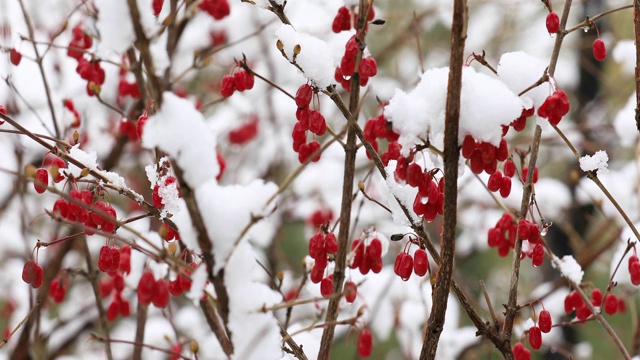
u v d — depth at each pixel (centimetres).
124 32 194
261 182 207
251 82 264
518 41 773
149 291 211
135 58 320
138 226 471
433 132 216
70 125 359
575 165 660
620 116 412
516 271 255
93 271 346
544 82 233
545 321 259
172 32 360
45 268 516
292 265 715
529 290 712
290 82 647
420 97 215
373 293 486
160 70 256
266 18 584
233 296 201
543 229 257
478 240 660
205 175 187
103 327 341
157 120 185
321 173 583
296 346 243
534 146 258
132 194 243
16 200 571
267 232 555
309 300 202
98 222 247
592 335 748
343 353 766
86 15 356
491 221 638
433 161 251
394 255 643
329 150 610
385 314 514
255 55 626
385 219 618
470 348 490
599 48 263
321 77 241
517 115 211
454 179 203
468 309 246
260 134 645
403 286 516
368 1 246
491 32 759
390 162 242
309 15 518
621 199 529
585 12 680
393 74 747
